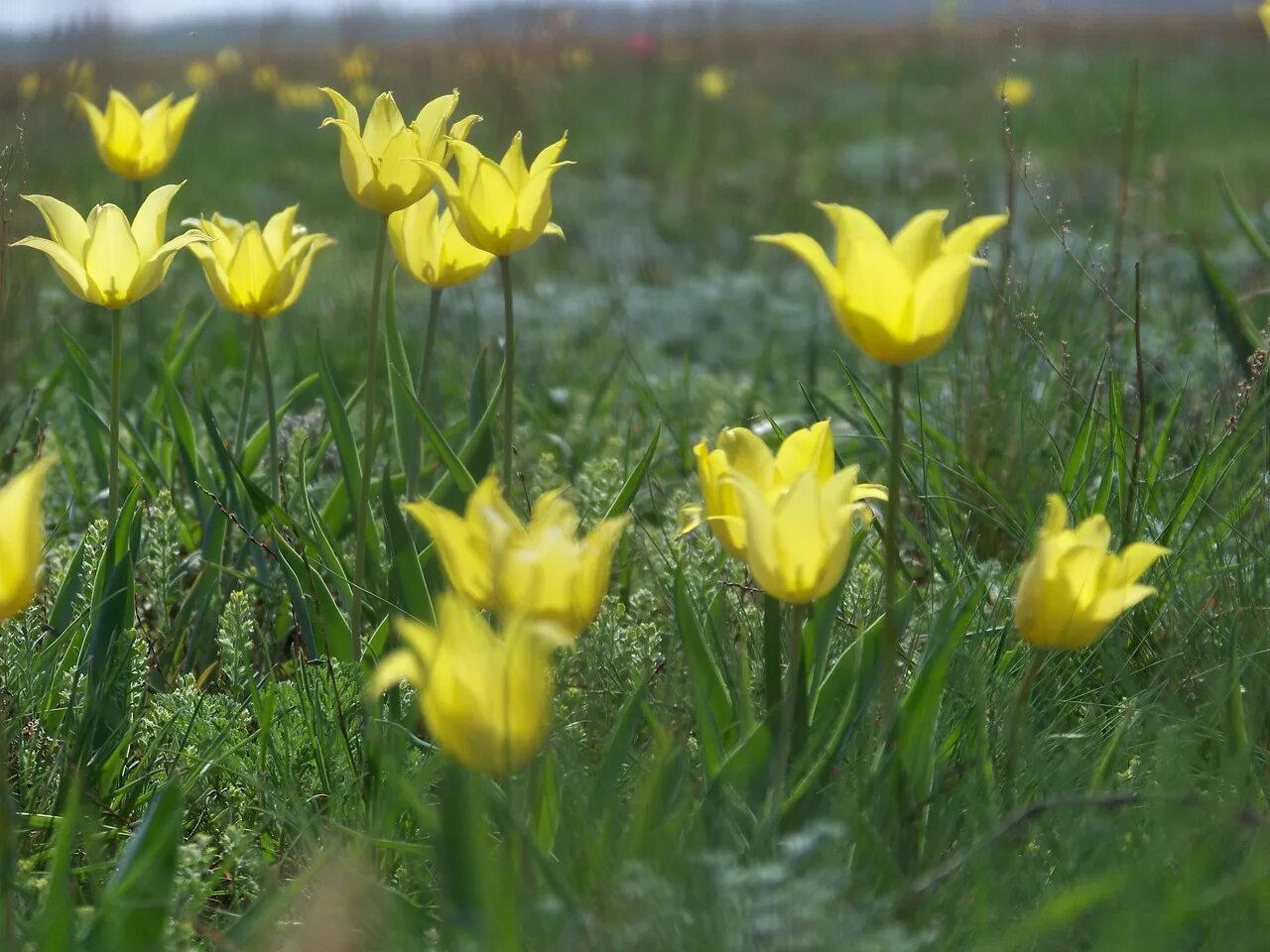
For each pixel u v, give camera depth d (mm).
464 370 1479
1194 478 859
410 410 932
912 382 1364
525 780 646
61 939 580
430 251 868
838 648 799
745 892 586
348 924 597
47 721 766
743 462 664
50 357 1544
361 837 657
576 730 728
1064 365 1053
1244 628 805
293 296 912
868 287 603
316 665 802
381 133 834
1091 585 636
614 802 660
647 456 823
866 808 656
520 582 592
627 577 950
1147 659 824
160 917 592
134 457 1104
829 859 625
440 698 557
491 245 760
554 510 615
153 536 893
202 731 756
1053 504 647
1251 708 743
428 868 688
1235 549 875
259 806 734
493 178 743
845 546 622
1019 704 692
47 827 704
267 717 746
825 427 674
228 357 1558
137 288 806
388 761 676
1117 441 931
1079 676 799
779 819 652
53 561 919
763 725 666
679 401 1480
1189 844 638
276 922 640
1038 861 650
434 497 886
